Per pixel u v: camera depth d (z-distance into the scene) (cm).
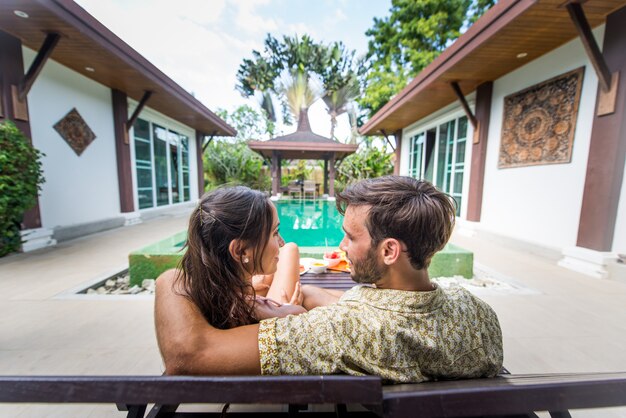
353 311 54
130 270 256
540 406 47
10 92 352
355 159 1405
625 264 272
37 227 395
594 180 294
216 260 60
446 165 634
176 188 859
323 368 50
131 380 45
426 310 55
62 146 445
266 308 73
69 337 169
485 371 62
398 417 44
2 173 310
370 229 55
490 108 465
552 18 287
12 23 324
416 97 558
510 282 267
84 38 357
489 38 327
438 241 54
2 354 153
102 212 537
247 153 1528
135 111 575
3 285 251
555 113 348
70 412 117
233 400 45
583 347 164
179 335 51
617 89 271
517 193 410
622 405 48
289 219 684
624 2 258
